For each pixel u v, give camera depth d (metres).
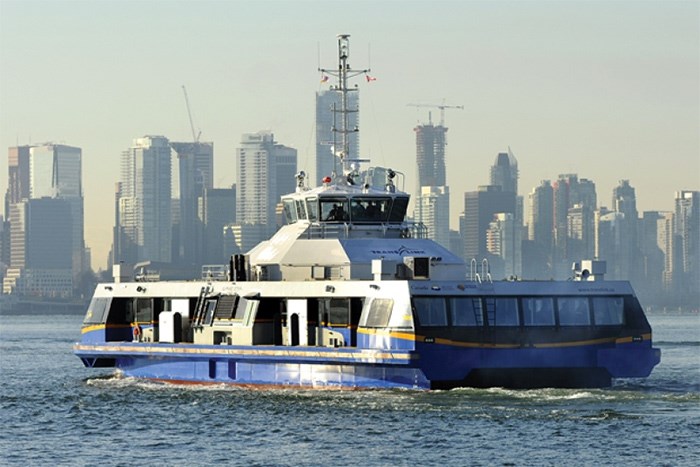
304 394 199.88
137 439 177.50
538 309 192.88
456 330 188.38
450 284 189.75
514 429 173.00
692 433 170.25
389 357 188.88
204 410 195.00
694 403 190.62
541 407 186.12
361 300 195.88
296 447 166.88
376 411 184.88
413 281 188.25
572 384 198.88
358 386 197.62
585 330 194.38
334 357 195.75
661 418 179.62
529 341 191.88
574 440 167.00
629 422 176.75
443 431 172.25
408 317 187.12
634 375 196.88
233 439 173.75
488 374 191.75
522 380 196.00
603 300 195.88
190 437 176.75
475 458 159.12
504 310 191.38
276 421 182.38
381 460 159.12
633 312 197.12
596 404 189.12
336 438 170.50
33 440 180.88
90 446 174.62
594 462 156.75
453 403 188.75
